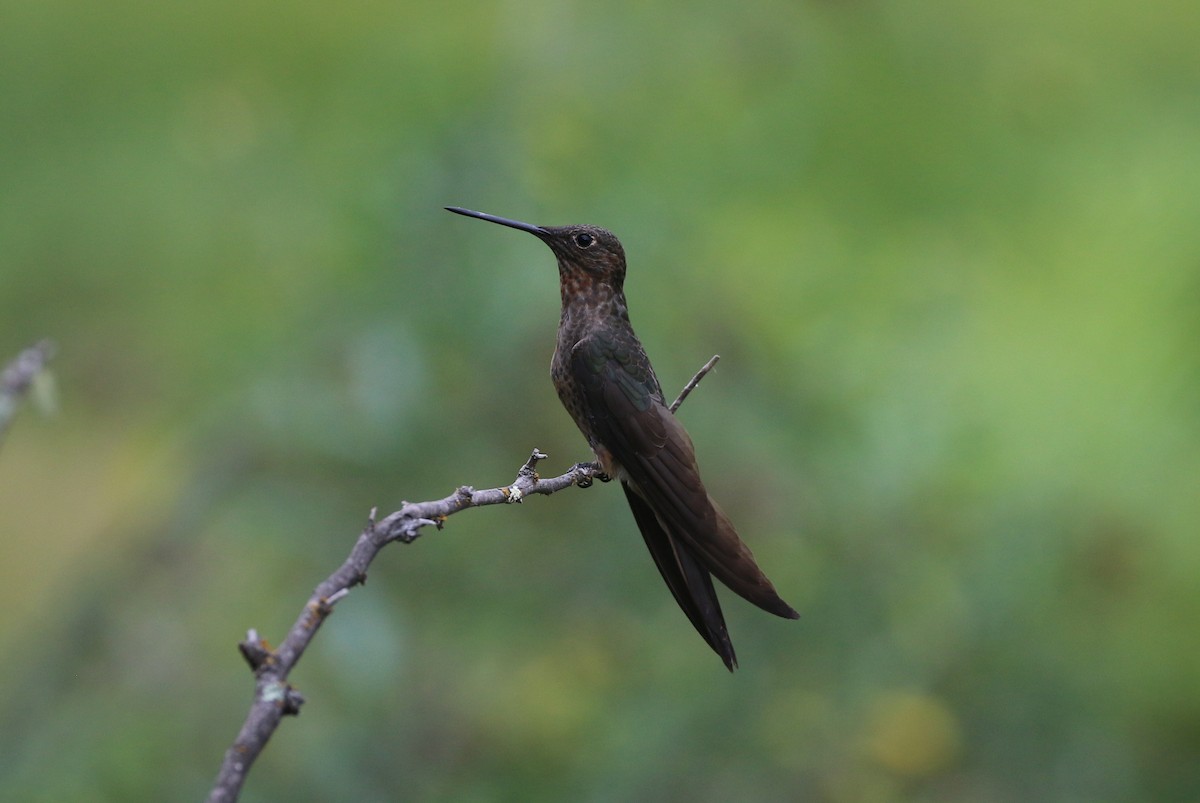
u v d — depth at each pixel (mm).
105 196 15914
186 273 14359
